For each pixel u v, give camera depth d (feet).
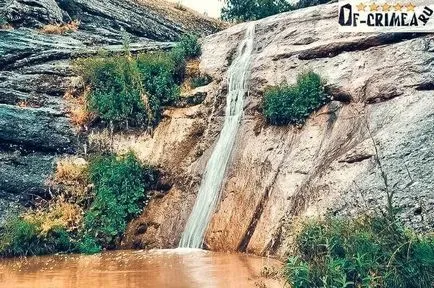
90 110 52.70
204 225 40.29
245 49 52.95
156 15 88.12
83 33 68.74
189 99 52.95
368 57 40.63
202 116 50.67
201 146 48.39
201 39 60.70
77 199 46.09
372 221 21.66
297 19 49.11
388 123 34.86
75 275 30.55
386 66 38.60
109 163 47.65
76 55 59.16
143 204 45.88
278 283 24.79
